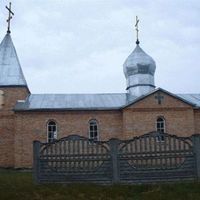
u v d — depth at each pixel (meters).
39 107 34.56
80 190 16.47
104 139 34.16
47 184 17.27
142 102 34.16
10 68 37.47
